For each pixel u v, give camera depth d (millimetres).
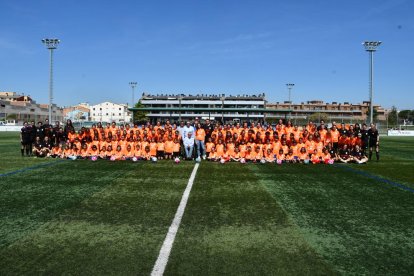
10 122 54312
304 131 15711
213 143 16016
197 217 6758
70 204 7648
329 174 12141
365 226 6316
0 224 6250
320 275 4383
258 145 15484
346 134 16250
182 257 4879
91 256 4891
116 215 6840
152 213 6996
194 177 11219
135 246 5266
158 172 12172
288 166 14156
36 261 4723
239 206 7598
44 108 80438
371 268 4602
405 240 5633
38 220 6488
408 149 23609
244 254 5000
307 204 7852
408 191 9352
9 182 10133
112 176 11273
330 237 5734
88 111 114688
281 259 4848
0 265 4598
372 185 10156
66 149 16219
